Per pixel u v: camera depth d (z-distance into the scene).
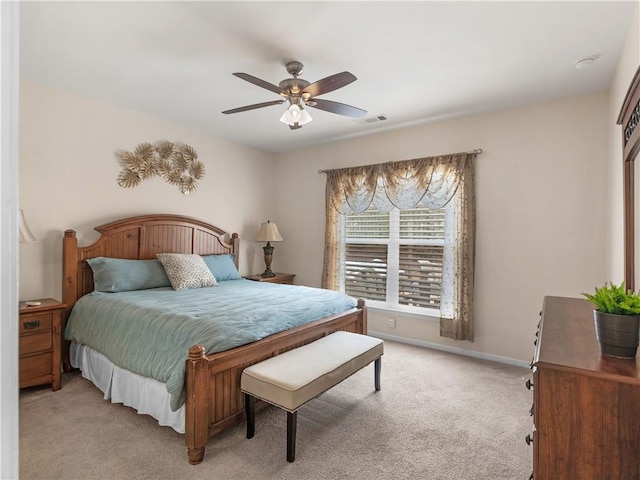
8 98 0.44
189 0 1.95
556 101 3.30
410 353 3.85
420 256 4.16
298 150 5.28
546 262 3.36
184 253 4.26
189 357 1.96
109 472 1.87
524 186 3.46
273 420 2.45
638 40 1.91
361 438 2.22
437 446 2.14
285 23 2.16
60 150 3.27
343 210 4.70
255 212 5.26
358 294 4.65
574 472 1.09
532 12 2.02
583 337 1.39
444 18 2.09
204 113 3.83
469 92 3.16
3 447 0.44
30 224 3.11
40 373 2.78
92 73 2.89
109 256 3.57
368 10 2.02
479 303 3.72
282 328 2.59
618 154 2.55
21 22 2.17
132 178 3.79
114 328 2.66
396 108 3.55
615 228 2.66
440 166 3.91
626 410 1.03
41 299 3.13
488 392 2.89
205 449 2.09
